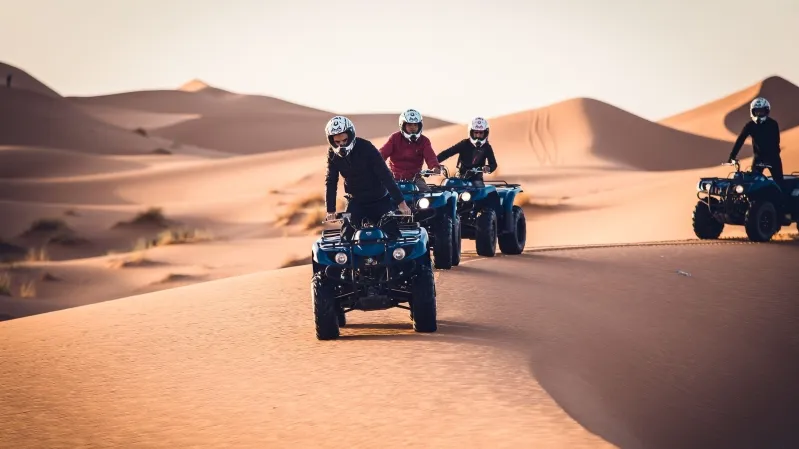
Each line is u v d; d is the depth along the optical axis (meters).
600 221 44.22
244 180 89.19
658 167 139.62
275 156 102.88
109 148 136.88
